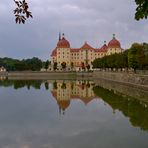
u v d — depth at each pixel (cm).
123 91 9056
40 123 4109
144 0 1134
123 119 4388
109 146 2908
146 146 2891
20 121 4262
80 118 4516
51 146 2941
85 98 7438
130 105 5903
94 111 5222
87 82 14725
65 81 15925
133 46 11731
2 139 3228
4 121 4269
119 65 14350
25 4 1245
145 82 8638
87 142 3083
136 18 1172
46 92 9200
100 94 8394
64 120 4347
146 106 5716
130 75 10488
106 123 4103
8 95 8231
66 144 3006
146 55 11550
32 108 5631
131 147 2877
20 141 3139
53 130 3666
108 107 5703
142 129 3684
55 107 5775
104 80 15850
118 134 3419
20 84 13200
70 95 8250
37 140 3172
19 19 1263
